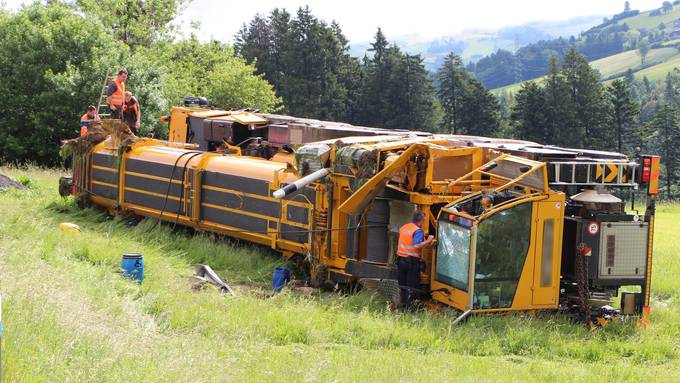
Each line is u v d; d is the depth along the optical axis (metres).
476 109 101.44
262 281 15.01
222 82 68.38
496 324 12.24
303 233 15.34
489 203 12.62
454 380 9.15
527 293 12.78
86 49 37.94
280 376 8.49
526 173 12.80
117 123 20.14
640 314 13.34
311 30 97.44
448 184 13.60
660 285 16.05
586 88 97.50
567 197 13.84
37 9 39.72
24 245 12.77
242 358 9.16
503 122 107.06
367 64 104.88
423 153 13.74
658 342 11.98
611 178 13.23
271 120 20.81
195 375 7.99
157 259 15.04
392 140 14.96
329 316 12.08
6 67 37.44
